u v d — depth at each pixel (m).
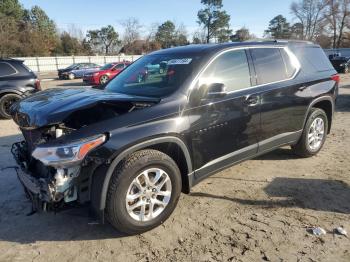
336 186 4.67
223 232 3.65
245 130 4.39
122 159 3.38
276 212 4.02
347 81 20.55
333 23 73.88
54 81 28.38
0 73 10.34
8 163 5.87
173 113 3.66
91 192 3.38
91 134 3.22
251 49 4.65
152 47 67.69
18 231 3.77
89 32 76.12
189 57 4.24
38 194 3.33
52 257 3.34
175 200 3.78
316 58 5.70
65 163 3.12
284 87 4.88
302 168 5.31
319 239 3.49
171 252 3.36
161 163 3.56
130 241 3.54
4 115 10.37
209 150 4.03
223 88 3.85
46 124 3.25
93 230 3.76
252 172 5.18
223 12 67.94
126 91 4.29
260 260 3.21
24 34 59.88
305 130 5.43
